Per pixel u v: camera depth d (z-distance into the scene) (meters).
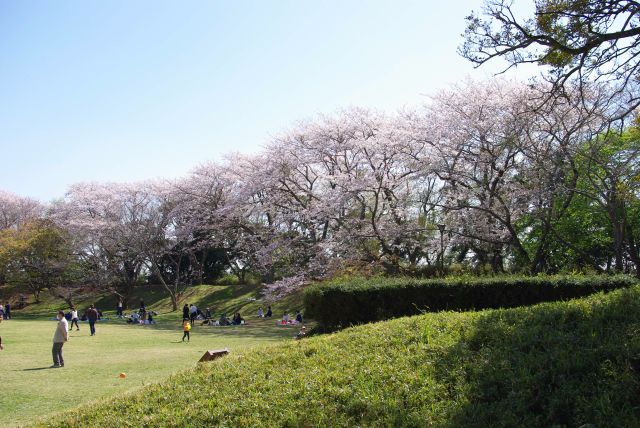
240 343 20.58
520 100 18.70
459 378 6.02
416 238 26.56
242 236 38.09
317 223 28.95
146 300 49.09
